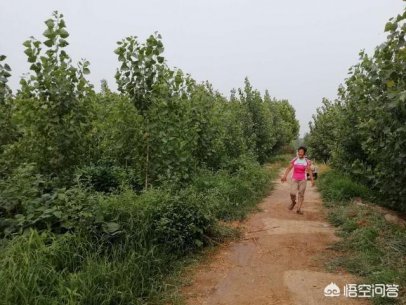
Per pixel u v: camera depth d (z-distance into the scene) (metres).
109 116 7.54
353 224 7.01
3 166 6.52
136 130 7.28
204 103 11.29
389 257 5.25
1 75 6.92
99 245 4.81
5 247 4.35
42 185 6.18
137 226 5.35
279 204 9.77
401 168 6.61
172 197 6.16
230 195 8.88
